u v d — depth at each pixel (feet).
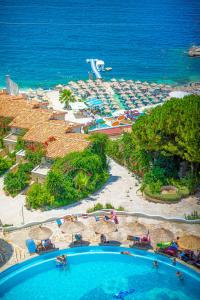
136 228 167.22
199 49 634.84
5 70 525.75
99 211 192.13
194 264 159.33
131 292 149.48
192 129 194.39
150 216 188.96
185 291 149.79
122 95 381.40
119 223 185.47
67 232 166.71
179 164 219.82
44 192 199.72
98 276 157.07
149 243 171.22
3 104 272.31
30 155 225.76
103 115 343.67
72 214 191.31
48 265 161.48
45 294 148.97
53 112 268.82
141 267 160.97
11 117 260.01
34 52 634.84
